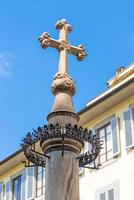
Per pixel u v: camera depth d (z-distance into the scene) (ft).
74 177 32.17
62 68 37.29
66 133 32.22
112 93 69.77
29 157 33.83
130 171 65.67
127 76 84.38
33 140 32.99
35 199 79.97
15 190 86.22
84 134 32.76
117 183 66.59
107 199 67.15
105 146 71.05
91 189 70.03
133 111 68.95
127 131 68.23
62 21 39.78
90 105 72.59
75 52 39.45
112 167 68.39
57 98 35.86
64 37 39.04
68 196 31.42
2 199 87.76
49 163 32.68
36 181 81.97
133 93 69.10
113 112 71.92
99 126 73.20
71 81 36.55
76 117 34.83
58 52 38.73
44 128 32.55
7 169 89.56
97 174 70.13
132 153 66.49
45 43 38.14
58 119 34.19
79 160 33.60
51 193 31.60
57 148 32.65
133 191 64.03
